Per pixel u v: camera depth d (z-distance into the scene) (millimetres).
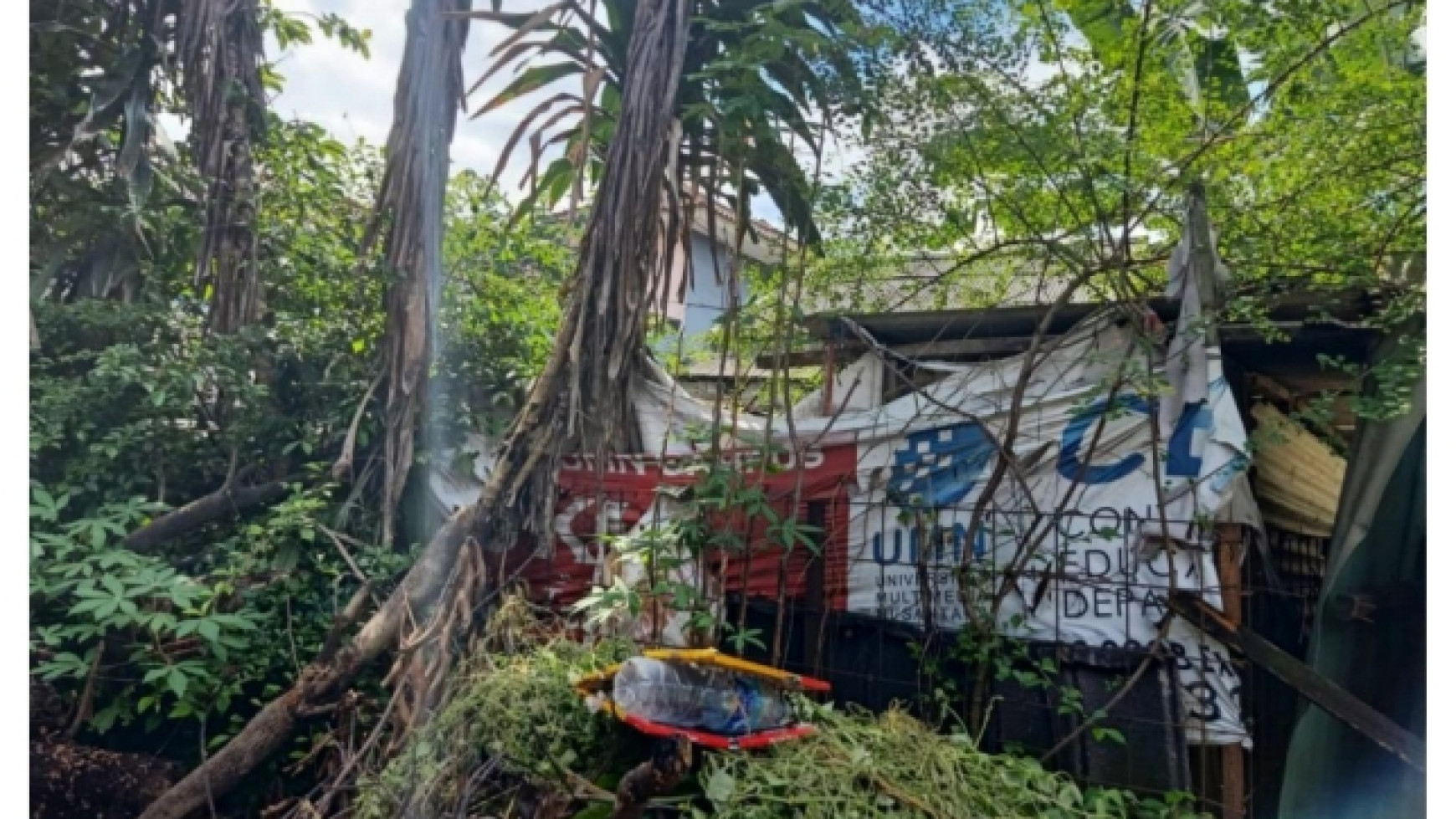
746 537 3686
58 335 4426
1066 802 2803
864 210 3984
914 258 4277
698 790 2756
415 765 3109
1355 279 3475
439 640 3607
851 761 2639
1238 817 3152
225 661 3551
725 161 4129
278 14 5105
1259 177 3746
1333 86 3529
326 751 3674
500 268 4992
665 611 3771
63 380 4254
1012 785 2775
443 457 4492
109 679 3650
